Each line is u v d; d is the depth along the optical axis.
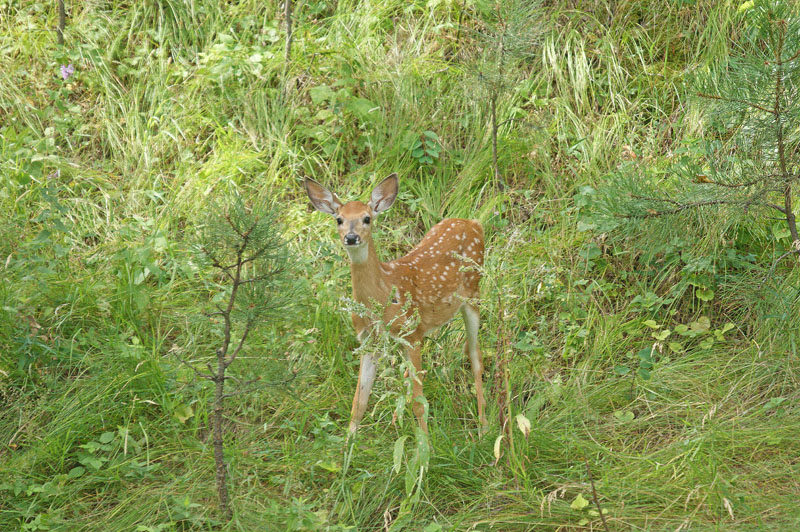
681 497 7.74
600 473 8.25
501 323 8.48
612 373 9.95
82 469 8.19
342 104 12.98
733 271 11.03
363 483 8.05
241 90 13.34
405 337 9.12
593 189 11.66
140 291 10.18
